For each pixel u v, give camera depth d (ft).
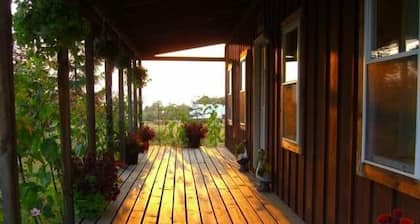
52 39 9.56
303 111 11.58
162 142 34.76
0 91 6.72
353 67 8.13
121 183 17.12
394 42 6.56
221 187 16.25
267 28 15.99
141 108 32.63
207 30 25.84
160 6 17.52
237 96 25.80
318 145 10.35
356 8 8.00
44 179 10.84
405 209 6.20
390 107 6.61
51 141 10.53
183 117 35.35
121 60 21.77
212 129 34.60
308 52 11.24
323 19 10.01
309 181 11.02
